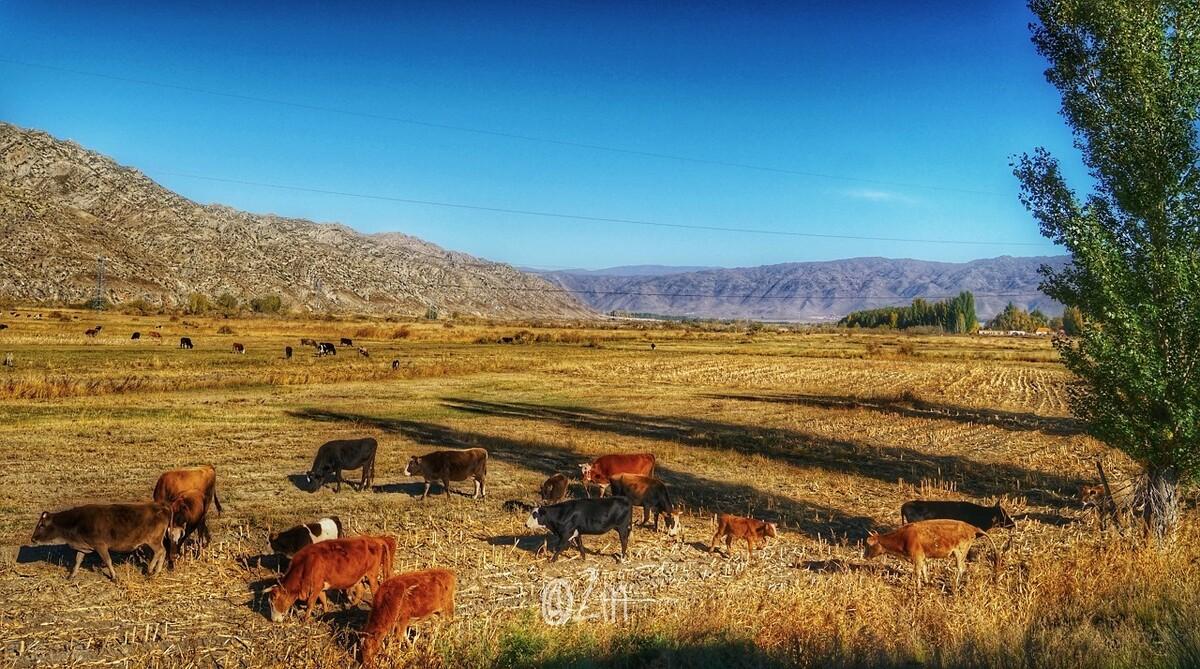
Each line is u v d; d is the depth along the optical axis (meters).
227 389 38.00
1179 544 14.38
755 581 12.66
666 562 13.80
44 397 31.50
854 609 11.09
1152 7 15.79
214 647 9.59
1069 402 17.22
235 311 161.12
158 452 21.52
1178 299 15.02
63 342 64.12
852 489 20.33
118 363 45.72
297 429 26.73
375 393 39.06
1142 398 15.56
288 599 10.33
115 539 11.45
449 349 77.38
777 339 129.62
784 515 17.47
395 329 106.25
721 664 8.93
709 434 29.61
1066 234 16.38
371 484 18.83
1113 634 9.52
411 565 12.89
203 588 11.50
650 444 26.48
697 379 55.44
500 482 19.89
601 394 43.56
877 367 69.62
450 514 16.45
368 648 9.11
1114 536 14.74
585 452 24.66
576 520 13.53
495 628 9.99
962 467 23.77
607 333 134.88
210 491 14.91
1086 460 25.41
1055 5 16.84
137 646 9.52
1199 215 15.08
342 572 10.69
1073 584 11.70
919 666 8.98
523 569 13.04
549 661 8.95
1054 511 18.34
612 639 9.71
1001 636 9.53
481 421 30.95
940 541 12.93
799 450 26.38
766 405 40.31
